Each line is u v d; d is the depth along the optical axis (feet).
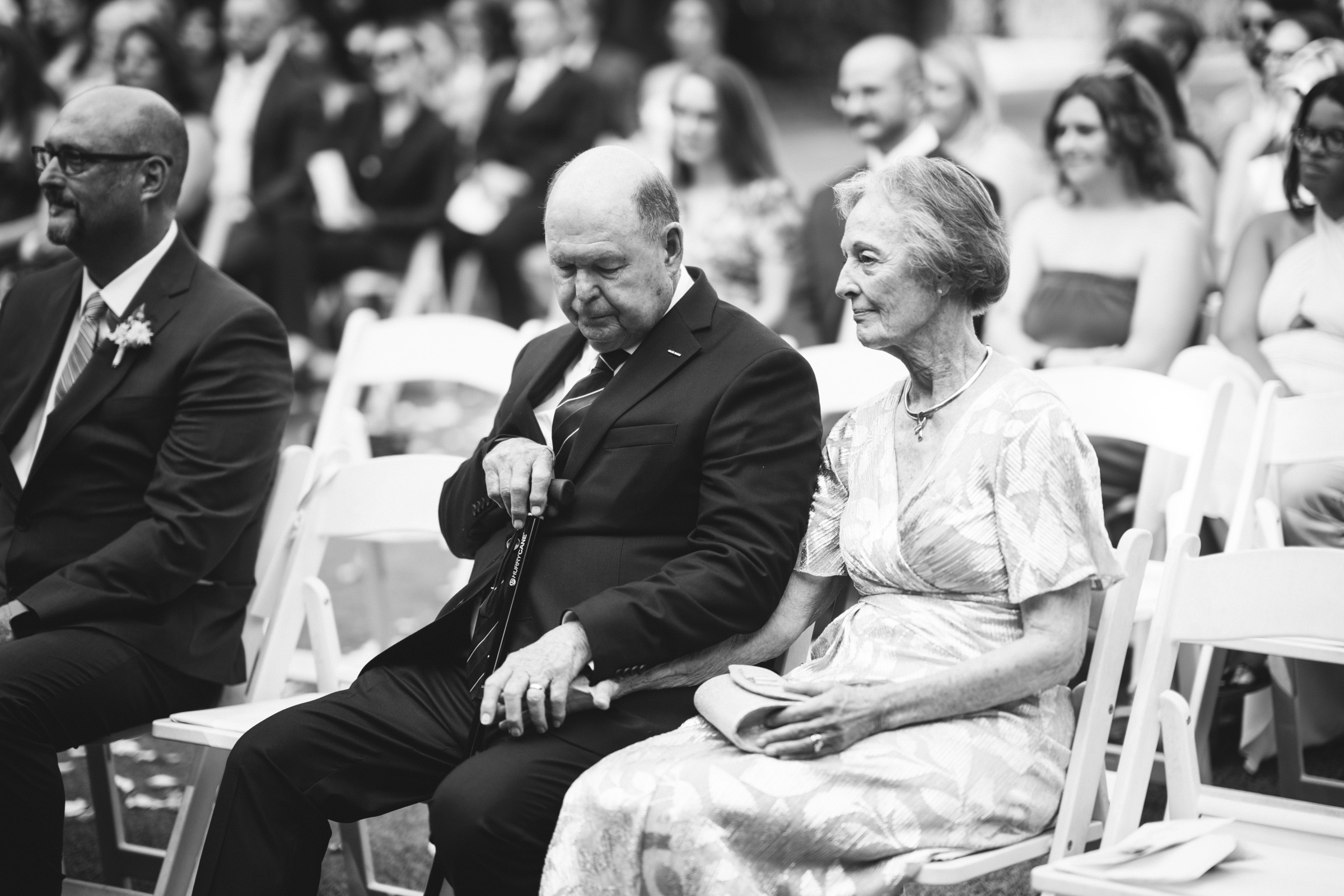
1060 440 8.87
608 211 9.80
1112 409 12.76
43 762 10.83
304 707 10.08
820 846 8.34
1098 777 9.02
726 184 22.08
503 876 8.98
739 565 9.48
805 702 8.59
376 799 9.93
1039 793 8.84
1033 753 8.87
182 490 11.73
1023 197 20.53
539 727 9.21
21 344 13.08
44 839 10.88
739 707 8.75
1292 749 12.07
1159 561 13.93
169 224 12.68
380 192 31.99
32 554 12.09
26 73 27.78
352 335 16.02
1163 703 8.89
